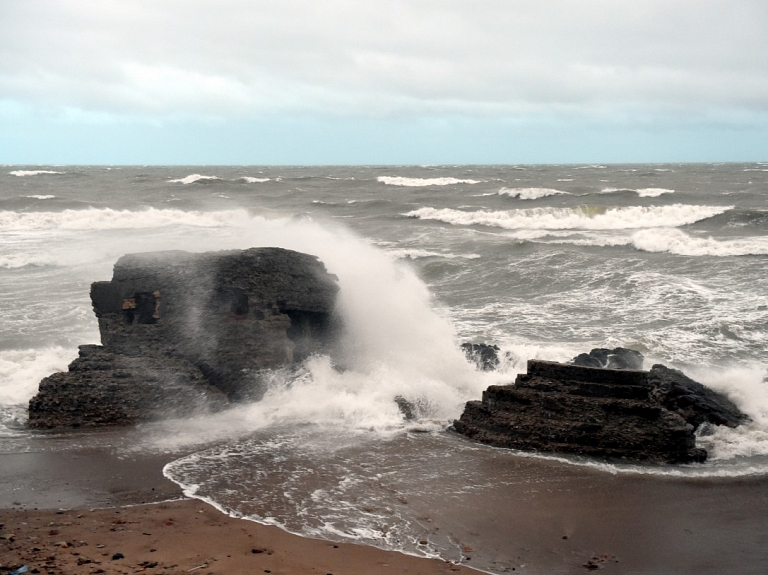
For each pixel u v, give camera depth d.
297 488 13.06
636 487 13.46
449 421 17.08
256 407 17.39
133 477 13.48
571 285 31.61
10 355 21.34
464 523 11.89
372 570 10.16
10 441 15.47
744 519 12.25
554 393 15.62
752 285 29.88
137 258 19.16
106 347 18.77
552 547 11.19
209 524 11.44
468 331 25.02
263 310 18.17
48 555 10.14
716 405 17.22
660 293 29.25
